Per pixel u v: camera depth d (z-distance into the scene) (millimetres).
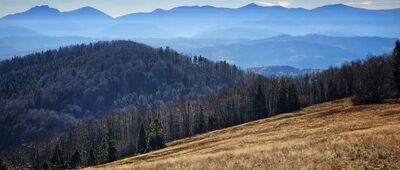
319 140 39969
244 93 178000
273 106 159375
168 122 163500
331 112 92750
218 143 68062
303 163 28516
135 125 177875
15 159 167375
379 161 26891
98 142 173375
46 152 171500
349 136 38938
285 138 55000
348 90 158750
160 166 37969
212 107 166875
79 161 113438
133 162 63562
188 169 32688
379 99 104312
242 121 157875
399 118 59375
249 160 32875
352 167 25938
